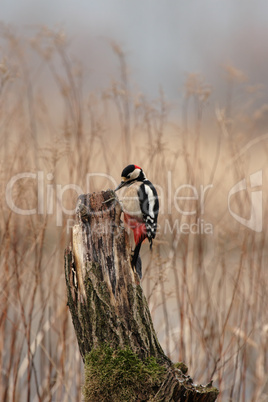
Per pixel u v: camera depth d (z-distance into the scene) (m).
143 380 6.29
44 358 10.23
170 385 6.09
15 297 9.91
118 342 6.52
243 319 11.16
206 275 11.70
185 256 10.61
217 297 10.62
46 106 12.30
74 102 11.92
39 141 12.01
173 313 12.19
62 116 12.40
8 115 11.30
